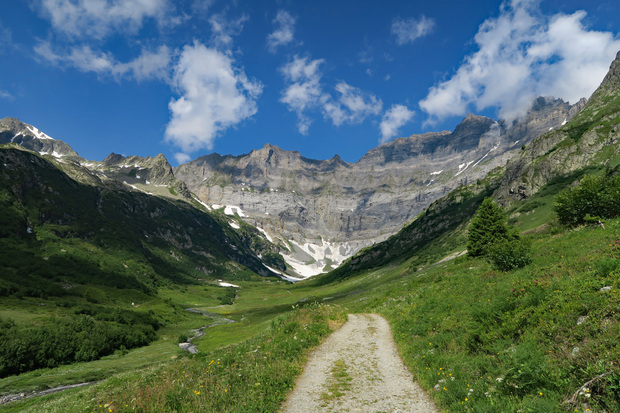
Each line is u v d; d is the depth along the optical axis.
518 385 8.72
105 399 13.30
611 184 37.97
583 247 22.80
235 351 21.23
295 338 20.27
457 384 10.27
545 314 11.27
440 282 34.91
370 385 12.72
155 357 66.25
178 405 11.08
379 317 32.81
